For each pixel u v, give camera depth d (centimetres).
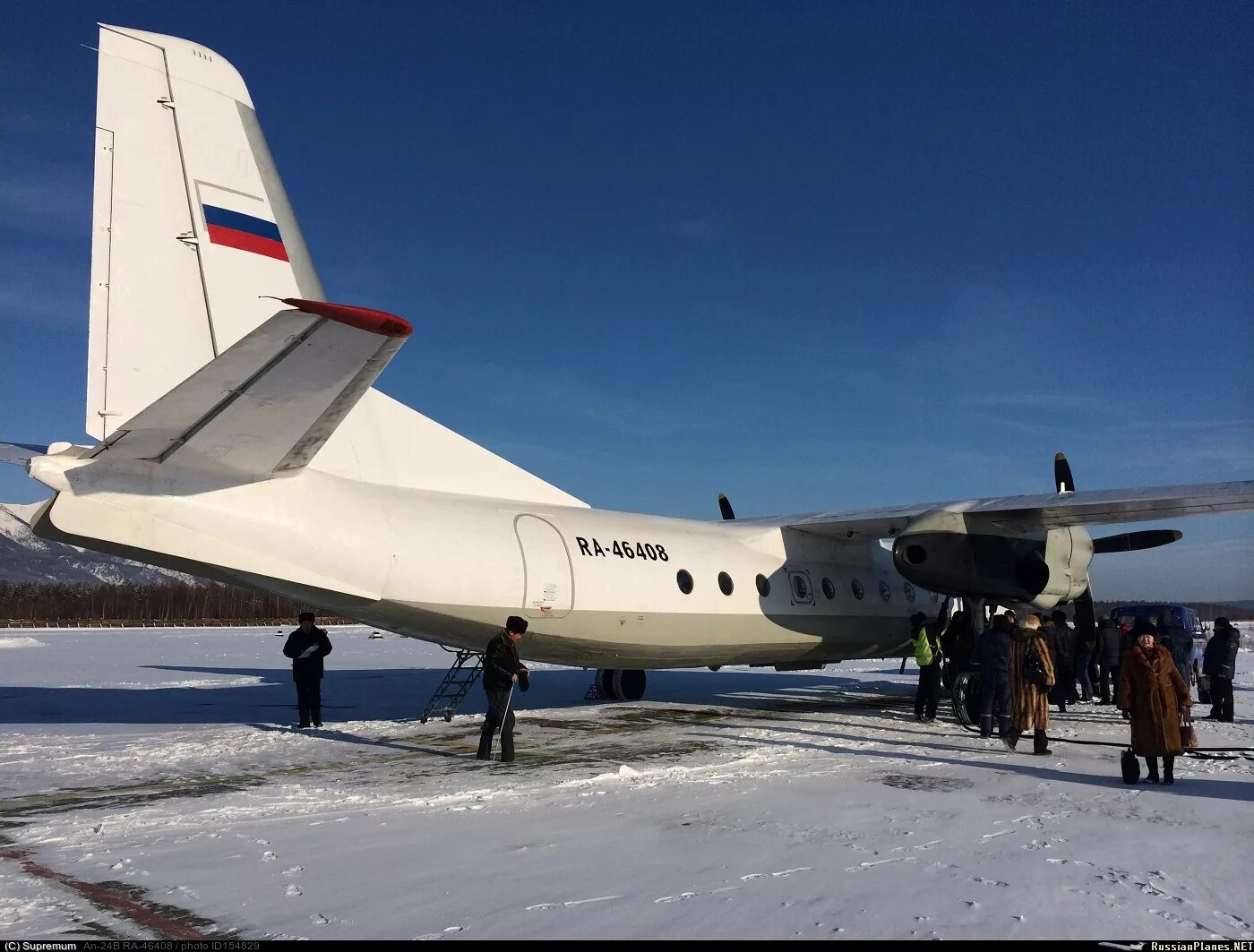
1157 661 759
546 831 584
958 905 437
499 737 994
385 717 1186
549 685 1716
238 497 749
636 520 1175
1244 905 442
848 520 1277
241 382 545
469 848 540
